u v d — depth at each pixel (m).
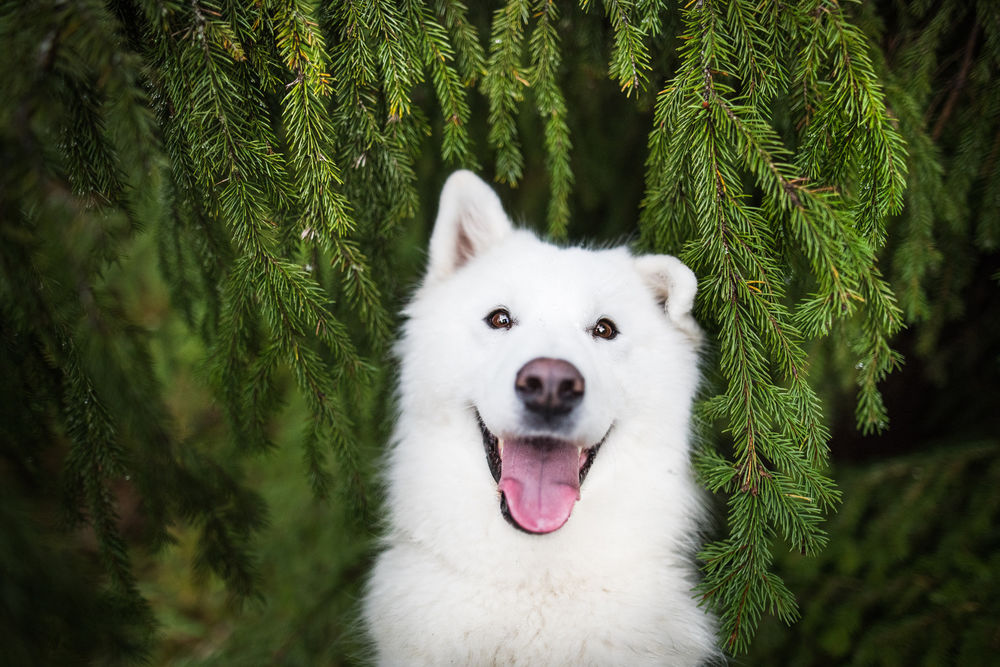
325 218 1.96
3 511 1.50
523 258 2.45
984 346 2.86
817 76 1.92
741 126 1.81
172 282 2.62
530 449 2.21
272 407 2.40
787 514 1.93
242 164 1.81
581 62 2.63
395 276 2.76
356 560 3.54
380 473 2.72
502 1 2.60
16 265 1.60
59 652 1.56
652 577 2.30
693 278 2.26
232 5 1.76
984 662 2.17
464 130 2.09
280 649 3.22
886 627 2.41
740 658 2.70
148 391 2.04
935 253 2.33
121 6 1.72
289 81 1.93
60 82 1.51
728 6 1.82
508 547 2.25
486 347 2.32
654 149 2.09
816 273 1.85
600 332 2.34
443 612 2.24
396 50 1.88
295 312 2.02
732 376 1.98
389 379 2.86
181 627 3.88
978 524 2.48
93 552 2.11
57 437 2.09
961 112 2.36
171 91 1.77
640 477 2.35
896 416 3.32
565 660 2.18
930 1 2.24
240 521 2.46
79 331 1.71
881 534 2.64
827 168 1.89
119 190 1.84
